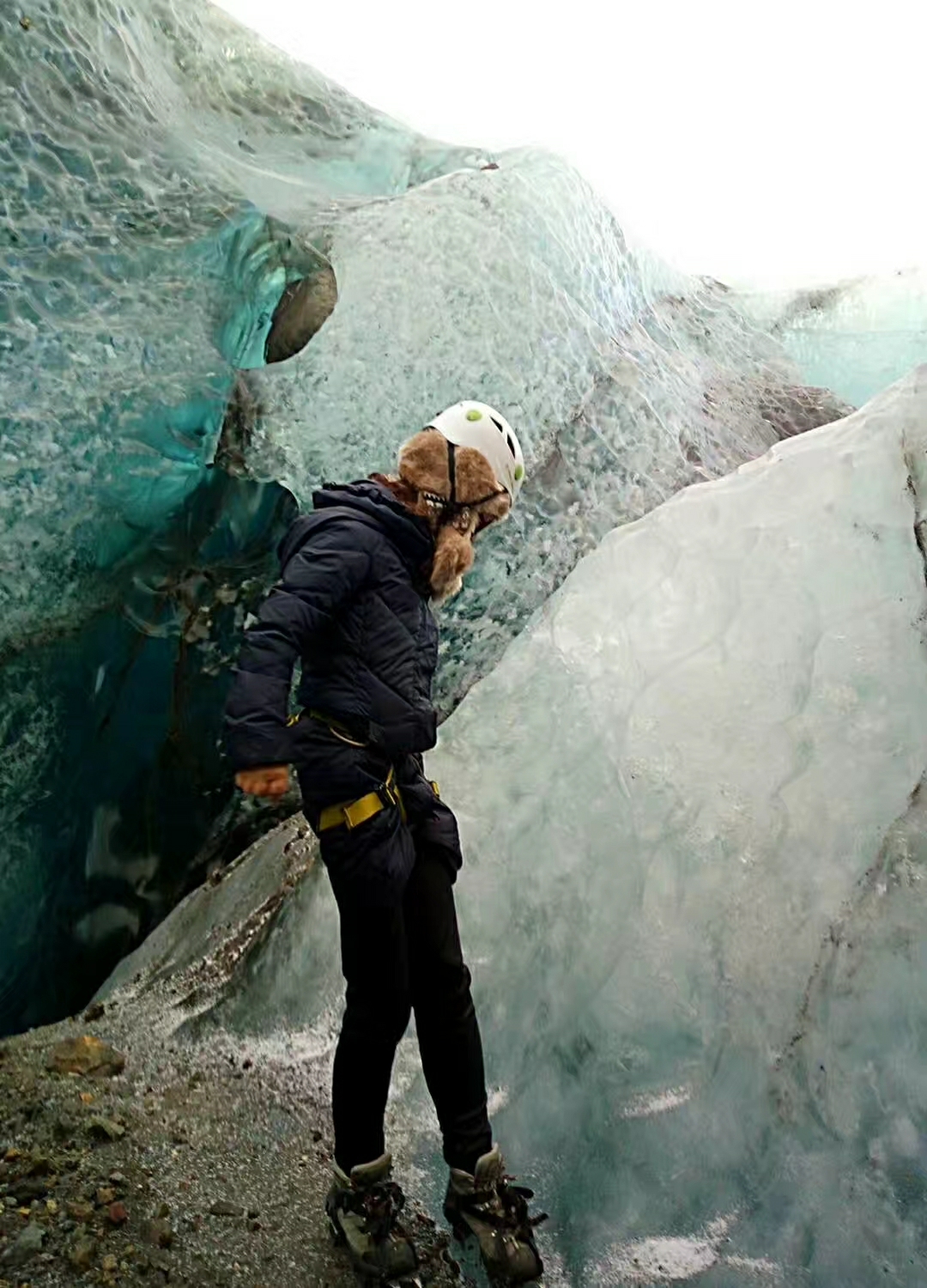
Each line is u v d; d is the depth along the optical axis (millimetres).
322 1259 1916
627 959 2295
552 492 3189
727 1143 2057
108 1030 2518
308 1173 2125
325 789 1840
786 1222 1948
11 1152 1977
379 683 1847
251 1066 2385
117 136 3287
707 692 2574
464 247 3336
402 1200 1950
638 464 3281
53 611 2875
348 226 3395
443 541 1929
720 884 2314
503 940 2428
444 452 1959
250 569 3090
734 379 3990
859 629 2533
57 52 3246
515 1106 2211
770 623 2619
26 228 3018
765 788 2398
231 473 3113
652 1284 1917
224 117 3965
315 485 3072
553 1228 2037
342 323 3209
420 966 1914
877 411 2857
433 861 1963
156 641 3016
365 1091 1896
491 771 2672
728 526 2820
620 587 2850
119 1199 1931
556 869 2461
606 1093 2172
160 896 2965
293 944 2582
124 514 3000
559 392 3281
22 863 2779
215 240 3287
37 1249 1782
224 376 3150
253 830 3041
